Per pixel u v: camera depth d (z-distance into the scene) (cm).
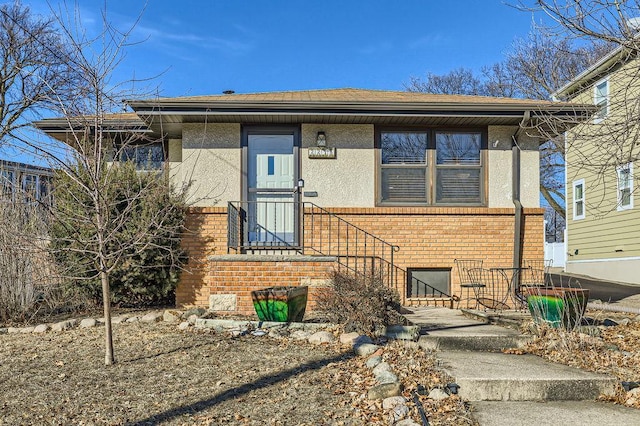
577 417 430
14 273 814
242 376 498
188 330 684
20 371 518
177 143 1049
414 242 944
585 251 1850
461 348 638
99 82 554
